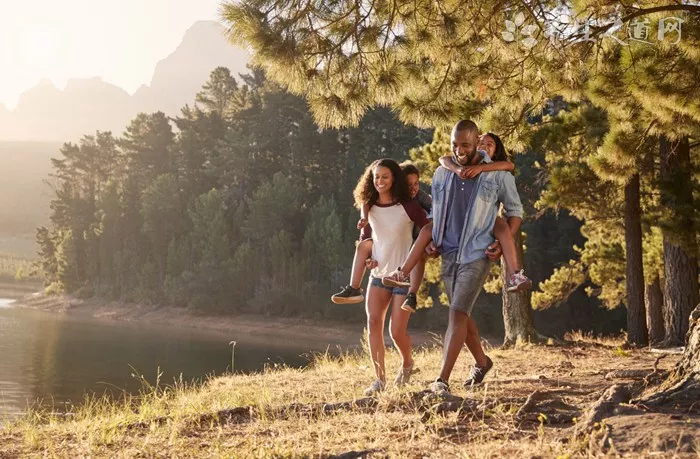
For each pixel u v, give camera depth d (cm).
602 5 717
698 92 732
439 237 496
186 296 8550
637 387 469
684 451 277
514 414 386
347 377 765
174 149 11038
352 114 718
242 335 7281
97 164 12925
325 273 7900
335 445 363
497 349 1068
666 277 1301
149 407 567
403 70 731
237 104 10231
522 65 798
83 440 430
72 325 8256
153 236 9906
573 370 692
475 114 906
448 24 704
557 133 1241
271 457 346
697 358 388
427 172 1528
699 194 1379
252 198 9312
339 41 686
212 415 475
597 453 288
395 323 581
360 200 579
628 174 923
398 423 396
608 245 2245
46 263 13112
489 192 487
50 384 3344
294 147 9000
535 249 5788
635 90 755
